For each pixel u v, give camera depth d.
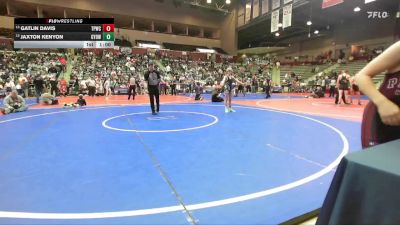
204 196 3.09
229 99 10.85
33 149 5.09
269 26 33.28
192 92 25.02
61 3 31.33
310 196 3.11
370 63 1.53
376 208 0.98
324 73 30.06
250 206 2.87
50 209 2.80
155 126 7.49
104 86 21.59
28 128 7.20
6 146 5.31
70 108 11.98
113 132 6.66
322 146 5.34
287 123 8.06
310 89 27.62
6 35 28.12
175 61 32.56
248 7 32.94
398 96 1.42
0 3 30.16
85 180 3.56
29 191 3.23
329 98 19.19
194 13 38.84
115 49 30.56
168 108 12.02
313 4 23.66
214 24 40.16
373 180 1.00
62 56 26.59
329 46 35.97
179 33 41.28
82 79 22.50
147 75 9.88
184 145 5.38
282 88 28.62
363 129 1.63
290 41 42.28
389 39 28.08
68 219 2.62
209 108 12.05
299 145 5.41
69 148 5.16
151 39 37.28
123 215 2.69
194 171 3.89
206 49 38.84
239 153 4.82
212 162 4.30
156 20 36.91
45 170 3.95
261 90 27.80
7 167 4.07
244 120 8.58
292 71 35.88
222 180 3.56
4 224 2.53
